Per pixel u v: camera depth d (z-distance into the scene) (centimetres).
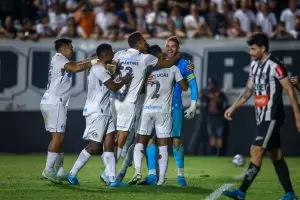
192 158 4947
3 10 5962
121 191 2761
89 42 5247
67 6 5984
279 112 2412
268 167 4234
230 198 2608
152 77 2938
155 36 5422
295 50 5166
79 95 5200
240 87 5225
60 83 3069
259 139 2405
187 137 5281
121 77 2916
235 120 5216
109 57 2852
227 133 5219
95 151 2909
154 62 2911
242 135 5209
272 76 2386
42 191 2747
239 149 5216
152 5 5875
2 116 5288
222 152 5219
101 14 5741
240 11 5741
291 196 2488
